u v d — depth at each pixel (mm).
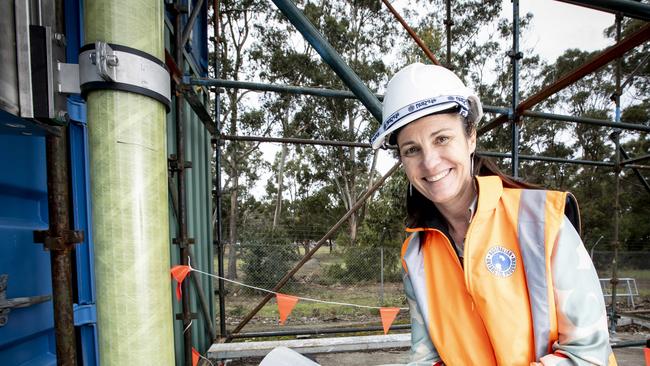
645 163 17016
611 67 16297
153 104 704
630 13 1472
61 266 673
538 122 18125
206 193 3418
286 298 2506
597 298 760
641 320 4488
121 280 655
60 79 635
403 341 3516
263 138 3352
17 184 1081
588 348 720
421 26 16984
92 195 667
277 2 1445
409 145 916
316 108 16766
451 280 994
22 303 982
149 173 690
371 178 18094
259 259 9148
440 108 848
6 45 552
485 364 903
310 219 18500
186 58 2689
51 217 666
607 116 18125
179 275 1820
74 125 1430
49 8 621
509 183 970
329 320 7023
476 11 16594
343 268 9891
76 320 1392
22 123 579
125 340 656
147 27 696
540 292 777
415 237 1114
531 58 18250
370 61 17031
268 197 20250
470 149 951
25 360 1084
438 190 917
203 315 3000
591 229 17859
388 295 8859
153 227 697
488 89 17547
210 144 3652
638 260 9289
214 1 3393
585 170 18703
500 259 853
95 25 652
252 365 3027
